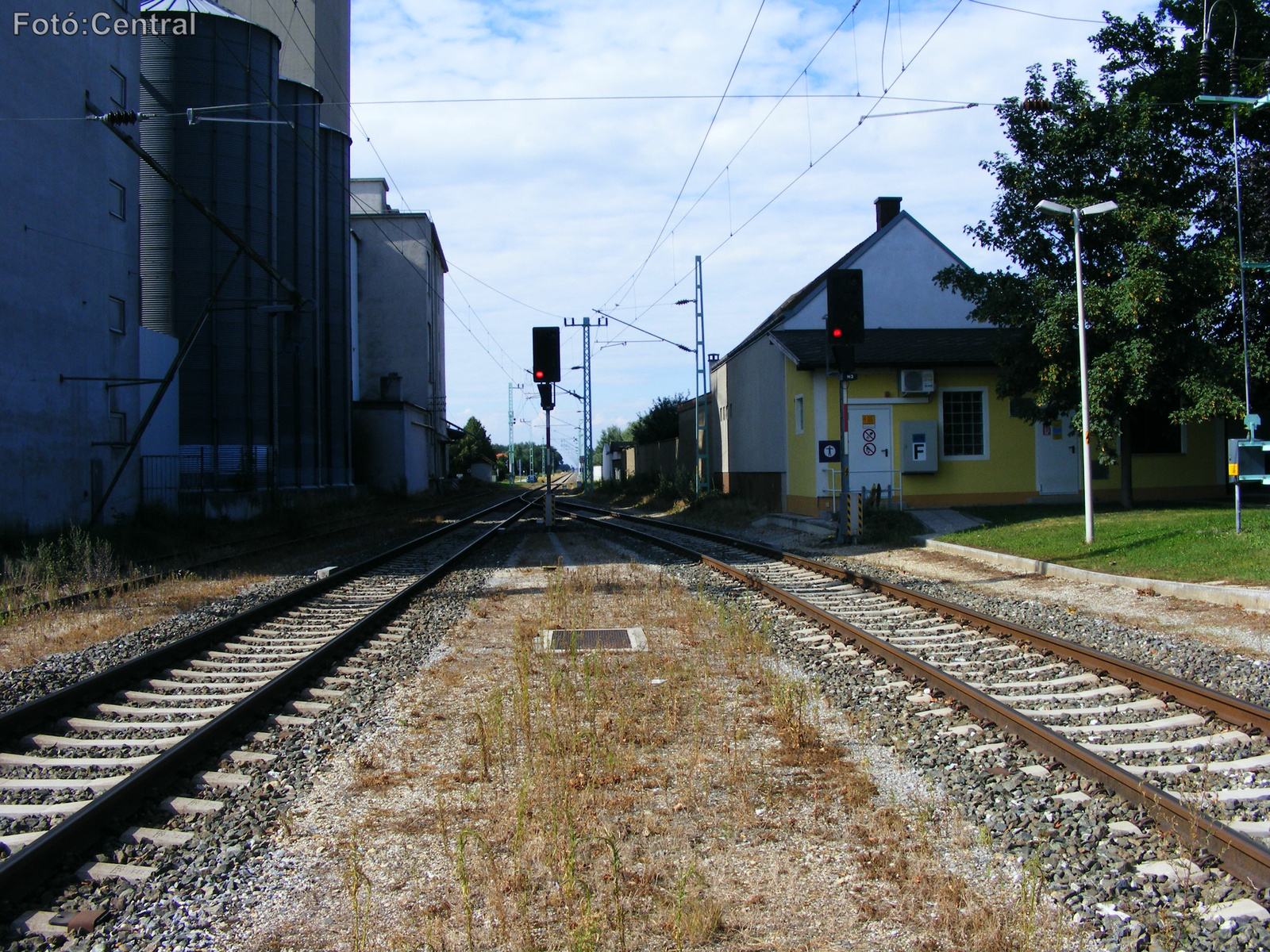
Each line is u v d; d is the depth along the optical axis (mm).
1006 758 5586
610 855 4406
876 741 6082
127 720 6965
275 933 3797
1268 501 21406
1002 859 4309
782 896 4016
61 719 6867
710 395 40156
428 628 10469
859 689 7332
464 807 5012
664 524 29625
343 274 47688
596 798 5059
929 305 27125
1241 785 5043
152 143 34844
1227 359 16219
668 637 9680
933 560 16203
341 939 3746
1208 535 13773
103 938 3758
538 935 3707
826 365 21562
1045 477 23609
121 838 4676
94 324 22875
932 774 5414
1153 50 18203
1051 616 10336
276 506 30766
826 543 19531
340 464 47000
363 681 7949
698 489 36656
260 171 36688
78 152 22094
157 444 27016
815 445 23562
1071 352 17531
